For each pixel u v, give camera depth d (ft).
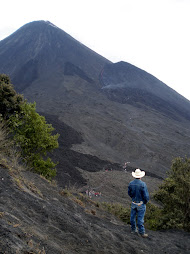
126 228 21.39
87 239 13.56
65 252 10.53
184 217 27.91
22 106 48.47
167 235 23.52
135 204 20.20
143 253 15.48
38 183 23.13
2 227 9.12
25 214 13.07
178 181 30.27
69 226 14.32
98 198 75.51
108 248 13.79
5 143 26.43
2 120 36.96
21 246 8.41
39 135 45.65
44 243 10.19
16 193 15.49
